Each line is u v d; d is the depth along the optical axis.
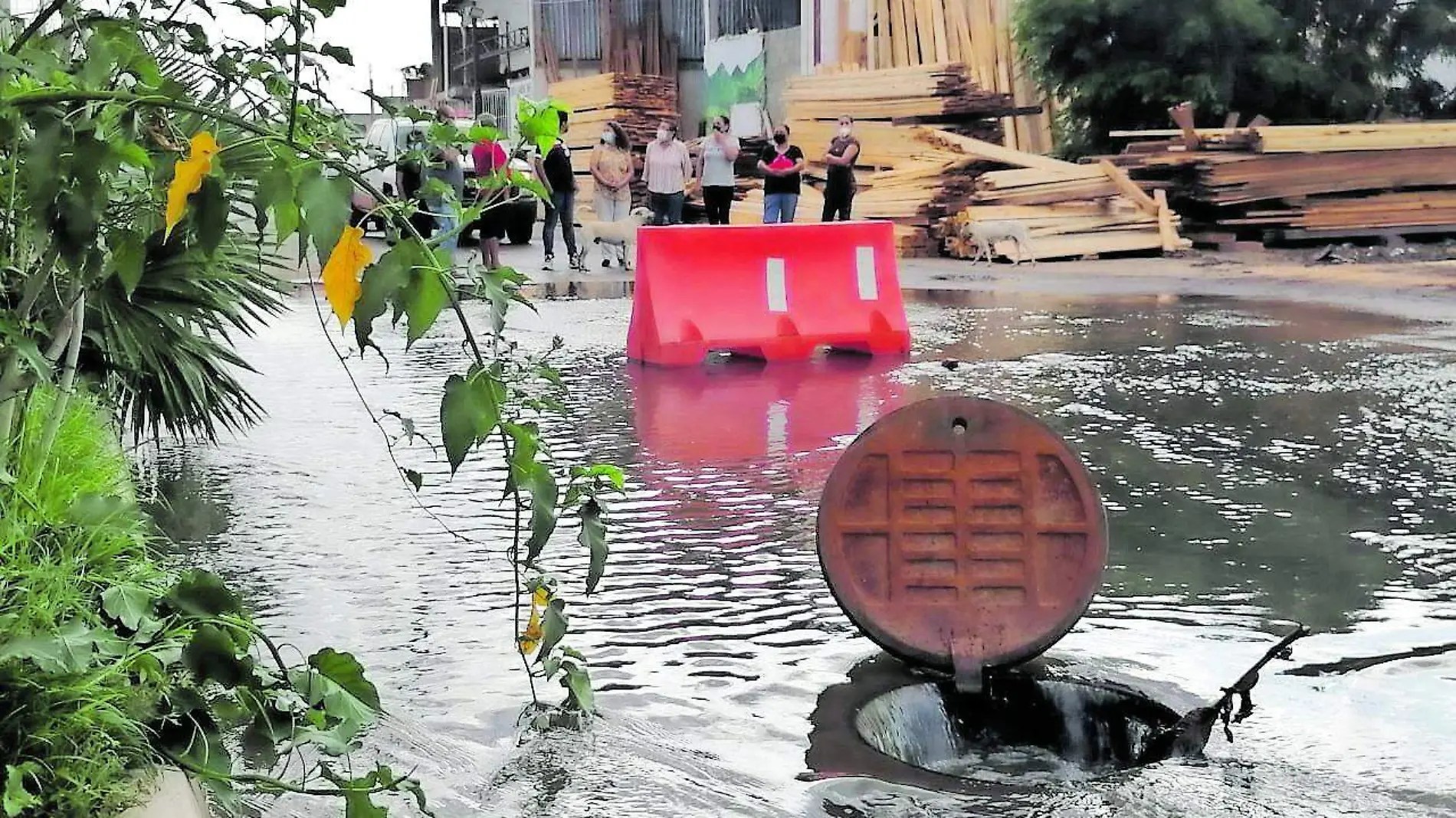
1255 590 5.41
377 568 5.70
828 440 8.52
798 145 26.06
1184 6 21.73
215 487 7.14
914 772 3.77
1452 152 20.95
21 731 2.44
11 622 2.52
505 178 2.39
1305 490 7.12
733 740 3.98
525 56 41.38
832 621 5.05
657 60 31.61
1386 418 9.10
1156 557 5.88
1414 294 16.91
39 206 2.03
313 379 11.02
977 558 4.51
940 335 13.79
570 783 3.68
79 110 2.11
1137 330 14.02
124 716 2.57
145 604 2.62
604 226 21.95
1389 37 21.17
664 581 5.56
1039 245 22.45
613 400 10.05
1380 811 3.49
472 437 2.32
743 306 12.27
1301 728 4.02
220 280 6.21
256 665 2.69
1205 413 9.31
